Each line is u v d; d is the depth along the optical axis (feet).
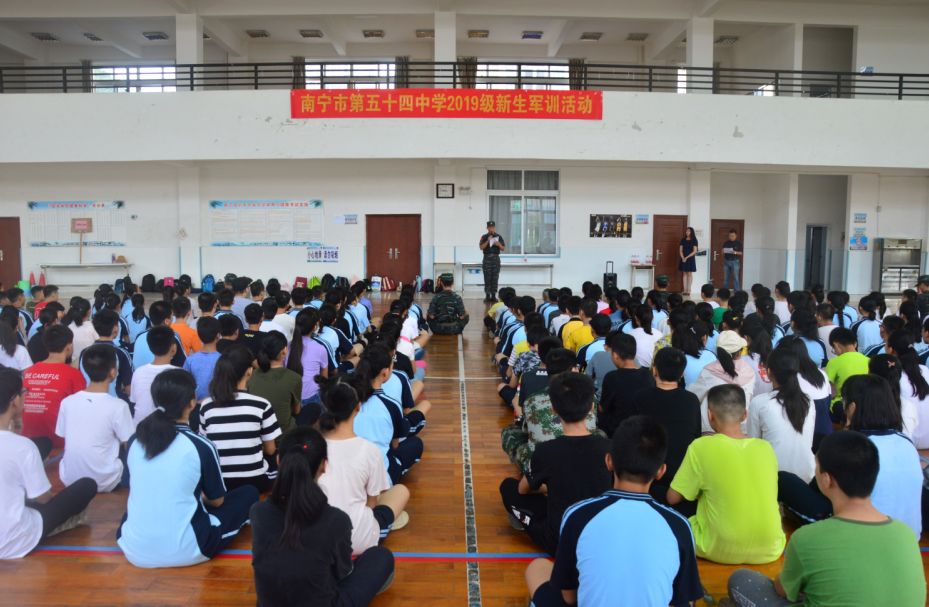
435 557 9.56
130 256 44.98
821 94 48.29
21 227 44.73
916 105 39.83
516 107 39.04
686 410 10.36
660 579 5.74
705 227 45.57
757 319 16.99
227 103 38.88
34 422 12.94
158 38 51.34
